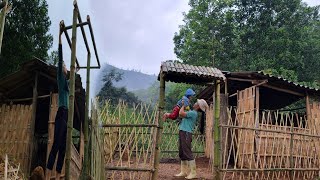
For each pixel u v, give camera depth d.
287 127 9.43
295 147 9.06
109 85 29.50
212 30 26.31
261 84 9.98
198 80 7.34
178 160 11.39
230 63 25.94
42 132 10.45
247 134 8.76
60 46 4.20
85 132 5.27
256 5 26.89
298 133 8.79
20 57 13.25
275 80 10.27
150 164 6.62
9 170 6.38
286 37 24.73
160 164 10.47
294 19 25.67
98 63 5.38
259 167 8.59
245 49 26.70
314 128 9.87
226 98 10.46
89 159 5.25
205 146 12.03
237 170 7.64
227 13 26.09
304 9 26.78
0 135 8.42
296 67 24.31
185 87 24.11
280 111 12.76
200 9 26.42
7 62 13.02
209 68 7.39
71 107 3.93
